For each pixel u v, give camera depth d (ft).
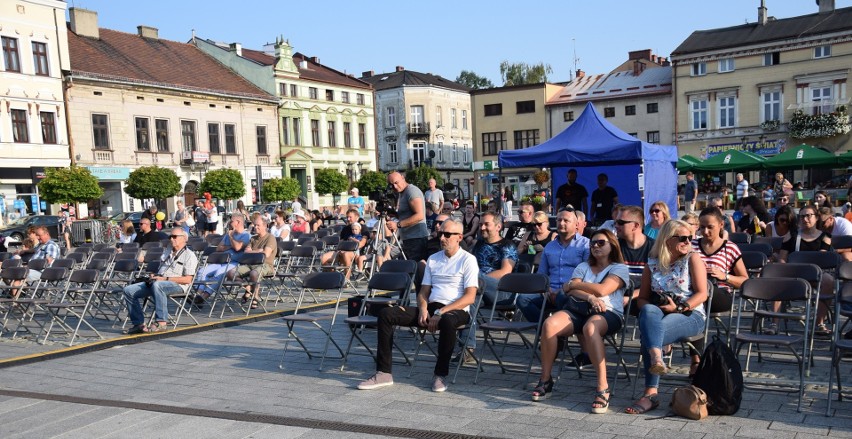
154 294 30.99
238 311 36.19
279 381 22.08
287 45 145.89
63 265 38.24
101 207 113.80
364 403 19.33
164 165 122.62
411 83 181.57
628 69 173.88
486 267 26.89
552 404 18.56
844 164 76.95
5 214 98.99
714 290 20.74
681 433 15.80
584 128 48.29
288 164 146.20
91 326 30.66
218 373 23.43
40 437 17.46
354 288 42.55
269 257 37.91
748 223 39.40
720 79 141.38
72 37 119.03
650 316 17.93
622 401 18.61
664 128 151.02
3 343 30.25
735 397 16.85
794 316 19.62
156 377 23.17
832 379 16.90
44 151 104.73
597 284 19.61
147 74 121.80
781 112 135.74
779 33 136.36
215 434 17.12
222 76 139.95
